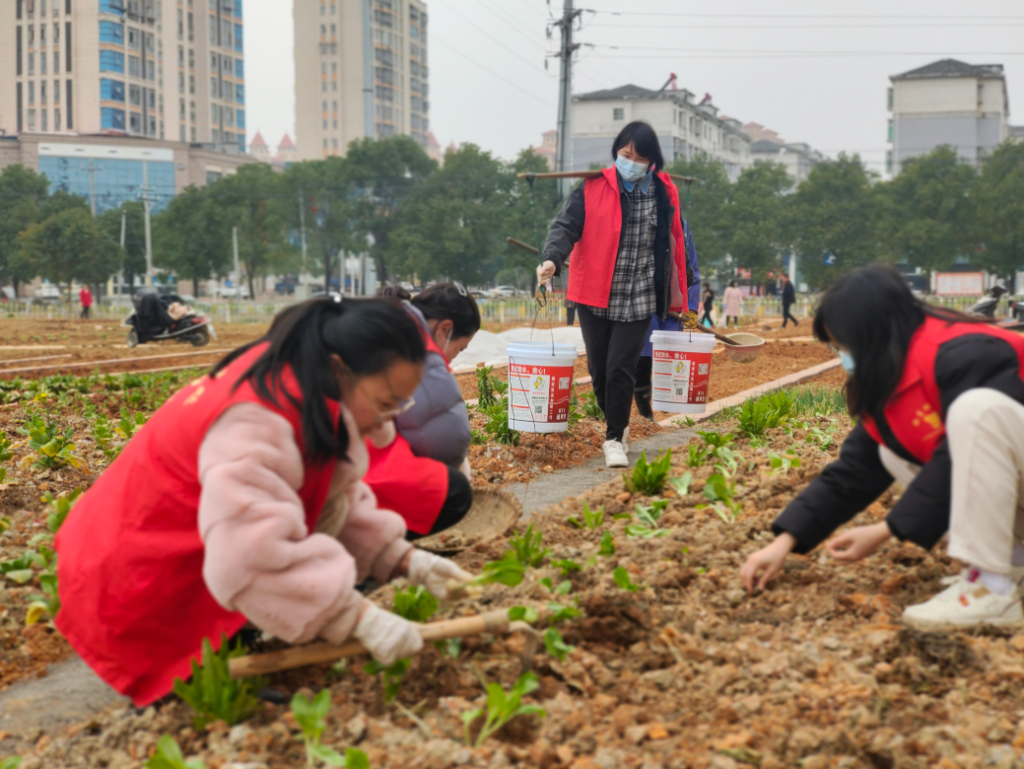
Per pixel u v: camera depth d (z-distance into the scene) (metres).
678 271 5.98
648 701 2.53
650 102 89.88
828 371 13.00
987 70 91.88
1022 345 2.74
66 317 44.41
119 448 6.51
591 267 5.82
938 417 2.73
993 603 2.78
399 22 164.62
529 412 5.75
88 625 2.54
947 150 54.75
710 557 3.48
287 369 2.42
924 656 2.64
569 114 30.23
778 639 2.84
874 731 2.33
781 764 2.21
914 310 2.78
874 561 3.40
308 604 2.34
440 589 2.77
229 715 2.41
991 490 2.63
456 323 4.04
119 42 120.81
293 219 65.56
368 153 63.91
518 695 2.35
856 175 53.78
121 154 109.50
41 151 107.06
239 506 2.29
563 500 4.93
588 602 2.97
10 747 2.63
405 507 3.35
